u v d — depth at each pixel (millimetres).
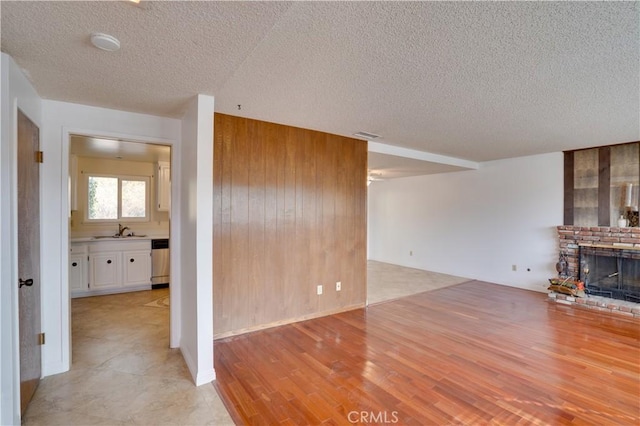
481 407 2160
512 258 5676
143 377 2520
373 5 1476
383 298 4879
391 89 2555
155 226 5766
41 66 1921
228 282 3340
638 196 4359
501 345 3152
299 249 3852
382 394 2307
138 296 4734
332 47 1891
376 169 6254
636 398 2275
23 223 2074
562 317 4008
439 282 5957
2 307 1652
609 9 1488
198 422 1998
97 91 2348
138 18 1410
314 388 2381
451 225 6633
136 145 4039
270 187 3613
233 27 1487
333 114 3240
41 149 2482
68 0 1278
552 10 1508
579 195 4898
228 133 3314
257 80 2395
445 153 5281
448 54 1969
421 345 3148
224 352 2971
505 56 1984
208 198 2459
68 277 2629
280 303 3703
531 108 2980
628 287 4359
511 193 5691
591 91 2543
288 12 1529
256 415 2066
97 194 5324
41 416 2039
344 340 3268
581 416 2072
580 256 4766
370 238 8523
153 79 2125
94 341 3193
